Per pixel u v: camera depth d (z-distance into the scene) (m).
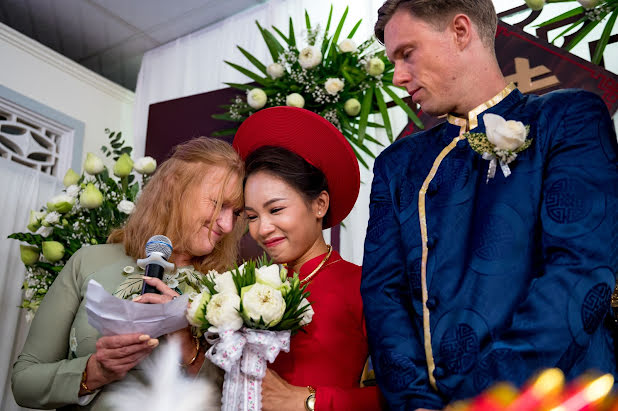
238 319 1.39
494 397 1.07
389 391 1.21
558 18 2.64
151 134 3.37
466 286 1.21
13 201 3.93
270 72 2.99
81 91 4.72
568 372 1.08
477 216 1.28
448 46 1.43
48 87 4.48
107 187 2.72
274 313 1.37
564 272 1.10
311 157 1.82
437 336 1.21
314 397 1.45
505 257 1.20
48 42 4.71
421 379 1.19
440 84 1.44
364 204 3.09
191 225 1.78
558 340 1.06
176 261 1.81
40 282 2.58
